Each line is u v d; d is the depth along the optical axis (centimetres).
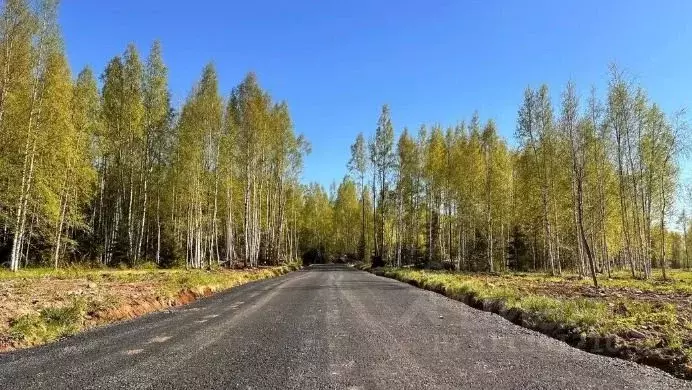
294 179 5138
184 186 3762
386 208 5641
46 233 3294
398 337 957
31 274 2259
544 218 3628
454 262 4803
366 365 714
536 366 720
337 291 2120
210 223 3981
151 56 3734
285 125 4547
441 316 1290
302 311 1386
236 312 1373
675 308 1193
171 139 4175
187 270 3169
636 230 3525
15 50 2341
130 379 639
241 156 4006
